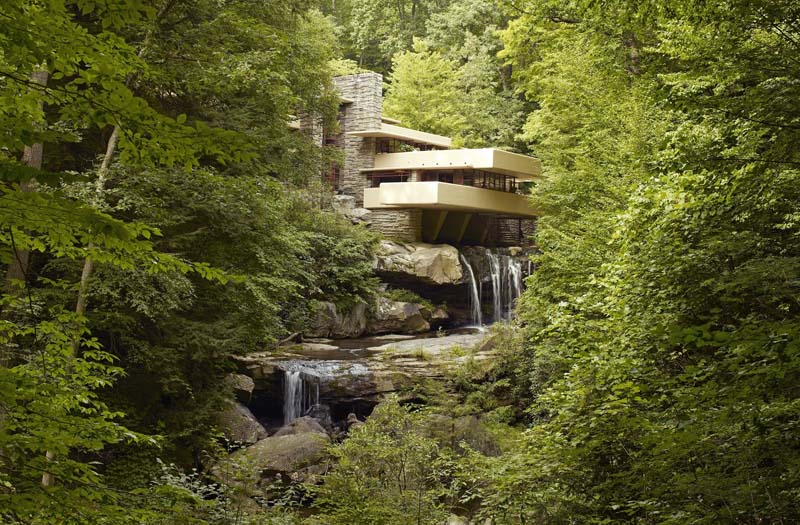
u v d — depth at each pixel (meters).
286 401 22.14
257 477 11.48
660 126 15.61
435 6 55.78
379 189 36.06
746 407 5.82
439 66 46.06
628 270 9.42
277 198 16.86
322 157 22.42
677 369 8.89
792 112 6.52
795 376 6.07
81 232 3.97
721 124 7.46
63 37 3.85
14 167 3.35
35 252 13.78
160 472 11.71
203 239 15.14
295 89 21.38
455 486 11.41
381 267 32.44
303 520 11.12
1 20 3.60
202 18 14.16
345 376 21.91
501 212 37.31
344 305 29.86
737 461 5.86
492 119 43.84
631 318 9.00
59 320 6.12
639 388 7.42
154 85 14.23
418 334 31.34
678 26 9.67
